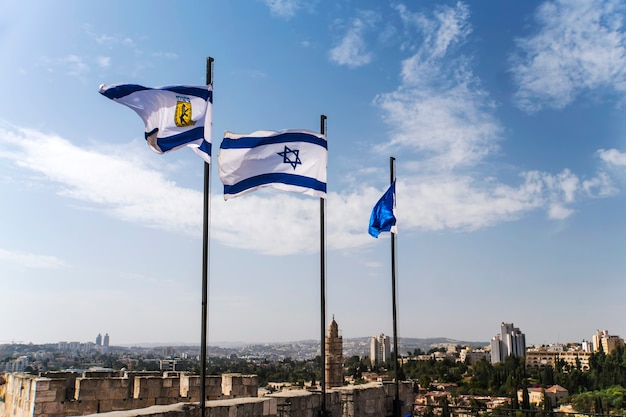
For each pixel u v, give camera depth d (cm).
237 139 1861
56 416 2011
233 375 2383
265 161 1891
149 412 1318
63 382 2042
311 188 1948
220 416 1480
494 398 14188
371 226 2422
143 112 1605
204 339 1479
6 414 2223
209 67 1708
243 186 1847
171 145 1616
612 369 17125
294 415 1745
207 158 1636
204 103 1672
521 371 18988
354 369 15225
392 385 2319
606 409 11838
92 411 2141
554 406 13462
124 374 2780
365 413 2123
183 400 2361
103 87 1573
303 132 1966
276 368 19925
